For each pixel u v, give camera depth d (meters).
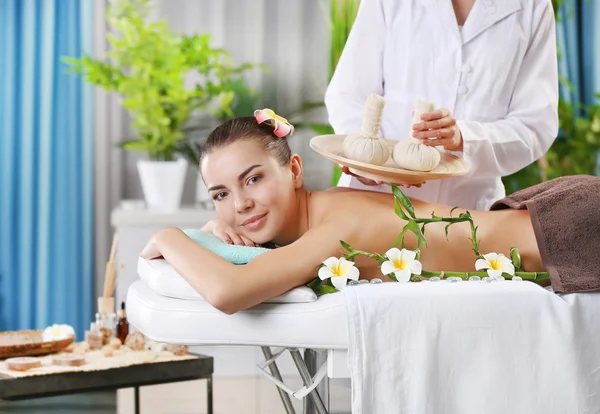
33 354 2.66
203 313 1.54
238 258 1.63
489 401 1.49
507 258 1.67
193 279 1.54
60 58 4.39
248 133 1.65
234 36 4.55
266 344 1.53
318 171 4.57
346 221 1.67
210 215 3.92
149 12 4.49
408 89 2.31
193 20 4.54
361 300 1.49
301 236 1.70
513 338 1.51
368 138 1.76
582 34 4.66
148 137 4.07
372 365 1.47
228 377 3.63
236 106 4.22
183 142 4.15
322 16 4.58
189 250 1.59
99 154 4.49
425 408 1.47
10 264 4.38
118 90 3.93
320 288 1.60
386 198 1.76
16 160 4.37
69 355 2.61
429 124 1.76
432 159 1.73
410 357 1.48
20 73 4.34
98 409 3.97
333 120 2.35
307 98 4.58
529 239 1.74
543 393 1.50
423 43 2.29
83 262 4.46
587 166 4.26
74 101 4.41
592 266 1.64
